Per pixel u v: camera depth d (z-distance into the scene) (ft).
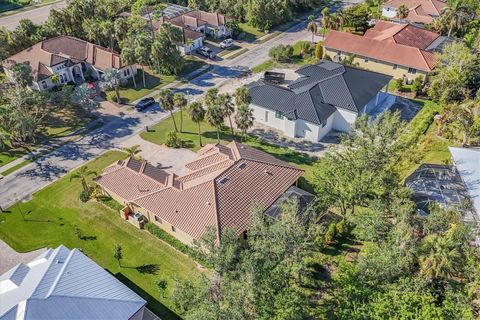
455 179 161.38
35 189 184.96
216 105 192.85
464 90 223.10
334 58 282.36
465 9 294.46
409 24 291.99
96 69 274.98
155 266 144.66
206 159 174.50
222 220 144.66
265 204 153.48
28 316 106.73
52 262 128.47
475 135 189.67
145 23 311.88
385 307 105.19
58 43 282.97
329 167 146.82
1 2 440.04
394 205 127.95
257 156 175.32
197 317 97.45
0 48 272.72
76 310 112.57
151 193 160.35
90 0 314.35
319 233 131.54
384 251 114.52
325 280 134.00
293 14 366.63
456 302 107.76
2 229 164.14
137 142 214.48
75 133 224.74
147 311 120.57
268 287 102.17
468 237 121.90
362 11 320.50
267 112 219.00
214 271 110.32
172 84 270.26
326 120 208.44
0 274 144.25
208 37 333.62
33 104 220.84
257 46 318.86
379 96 232.32
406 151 161.79
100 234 159.43
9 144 216.74
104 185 171.01
